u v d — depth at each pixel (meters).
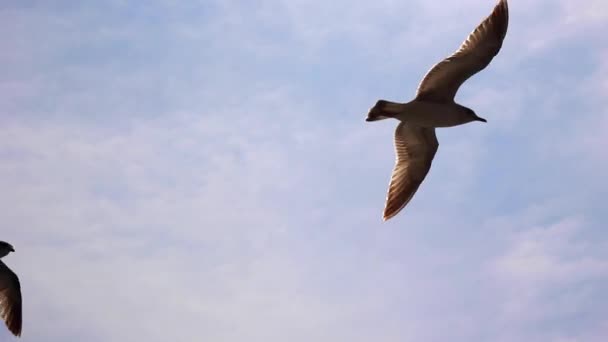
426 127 22.00
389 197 22.91
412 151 22.69
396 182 22.92
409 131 22.38
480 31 20.83
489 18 20.95
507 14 21.03
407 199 22.97
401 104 21.02
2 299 26.62
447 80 20.92
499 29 20.92
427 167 22.78
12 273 26.48
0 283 26.53
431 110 21.00
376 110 21.17
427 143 22.44
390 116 21.22
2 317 26.55
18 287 26.56
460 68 20.81
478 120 21.16
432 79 20.86
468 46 20.70
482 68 20.91
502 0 21.03
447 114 21.05
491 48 20.81
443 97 21.16
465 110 21.09
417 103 20.97
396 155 22.80
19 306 26.58
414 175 22.92
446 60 20.67
